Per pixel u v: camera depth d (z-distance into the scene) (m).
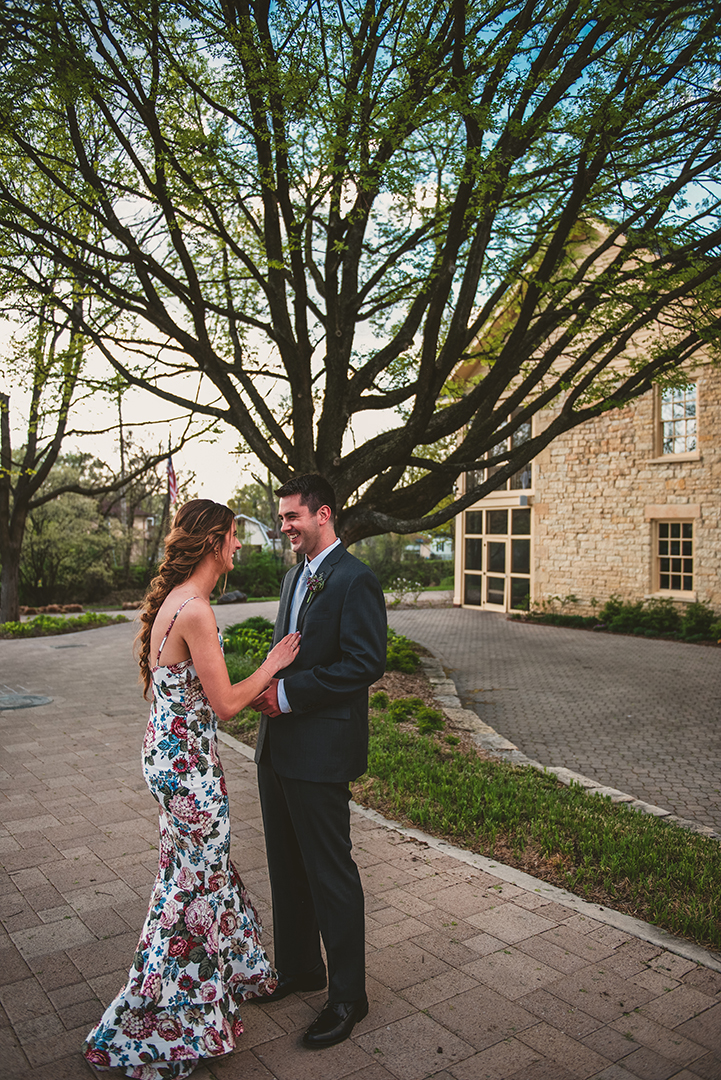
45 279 8.30
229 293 9.02
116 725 6.86
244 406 8.10
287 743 2.40
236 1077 2.13
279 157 6.41
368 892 3.38
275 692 2.35
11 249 7.57
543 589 18.12
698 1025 2.37
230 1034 2.19
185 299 7.30
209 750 2.25
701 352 14.25
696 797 5.52
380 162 6.27
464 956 2.80
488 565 20.72
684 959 2.80
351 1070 2.15
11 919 3.10
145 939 2.19
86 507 28.97
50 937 2.95
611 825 4.22
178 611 2.17
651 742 7.17
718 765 6.38
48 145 7.62
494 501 19.81
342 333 8.33
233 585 33.09
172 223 6.77
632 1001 2.50
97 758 5.66
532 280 6.76
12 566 18.19
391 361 8.99
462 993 2.55
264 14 6.06
